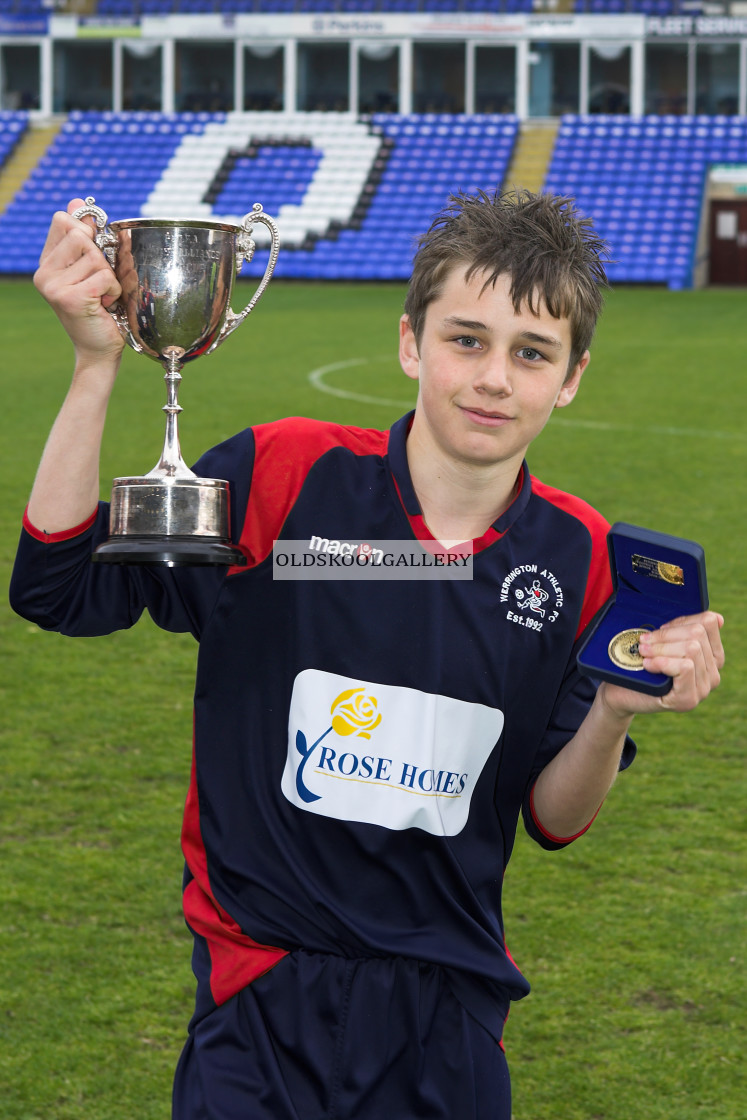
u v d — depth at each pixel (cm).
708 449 1011
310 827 153
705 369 1503
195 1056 152
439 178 2902
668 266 2672
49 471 146
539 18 3003
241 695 158
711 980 304
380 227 2797
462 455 148
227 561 139
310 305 2256
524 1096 263
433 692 154
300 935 152
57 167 3033
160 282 150
